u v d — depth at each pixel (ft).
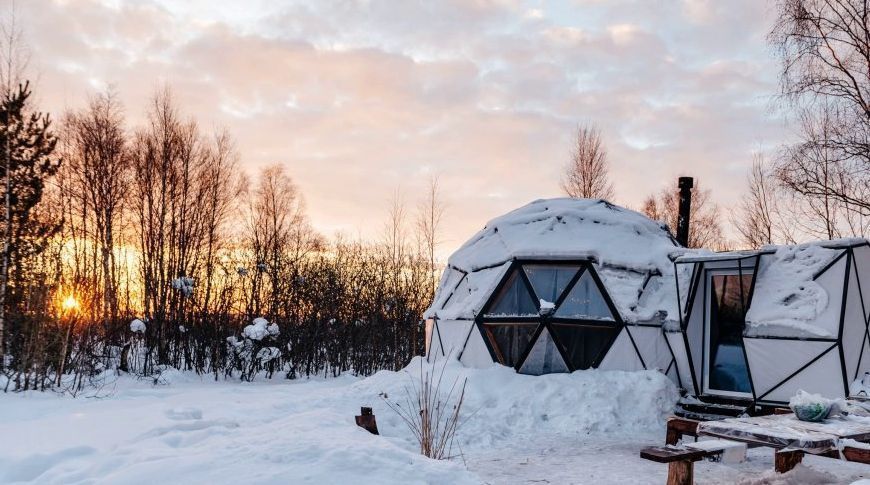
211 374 69.21
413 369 43.52
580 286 43.16
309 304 82.17
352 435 22.02
